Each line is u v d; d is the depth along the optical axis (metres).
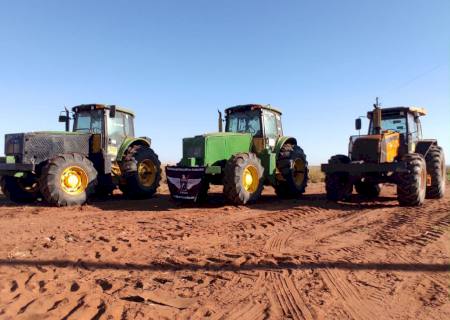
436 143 10.30
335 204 8.88
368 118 10.55
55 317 2.80
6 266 4.00
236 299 3.20
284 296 3.27
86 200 8.70
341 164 8.62
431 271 3.93
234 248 4.84
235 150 9.12
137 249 4.74
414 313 2.96
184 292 3.34
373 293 3.35
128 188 9.78
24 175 8.59
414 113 10.02
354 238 5.42
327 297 3.26
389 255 4.51
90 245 4.90
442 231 5.70
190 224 6.41
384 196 10.82
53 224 6.35
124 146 10.00
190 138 8.78
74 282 3.54
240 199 8.36
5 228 6.01
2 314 2.83
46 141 8.90
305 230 5.99
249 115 9.88
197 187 8.09
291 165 9.93
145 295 3.23
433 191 9.71
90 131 9.98
